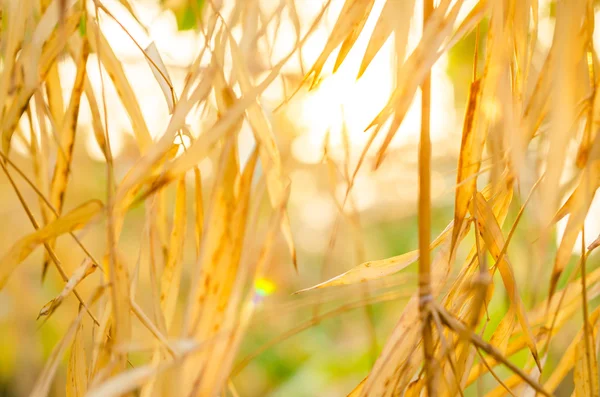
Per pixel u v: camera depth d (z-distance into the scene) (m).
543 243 0.81
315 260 2.85
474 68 0.90
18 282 2.53
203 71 0.89
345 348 2.89
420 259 0.82
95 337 0.91
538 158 0.93
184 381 0.82
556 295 0.98
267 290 0.83
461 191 0.89
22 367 2.67
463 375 0.92
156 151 0.84
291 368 3.07
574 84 0.81
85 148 2.04
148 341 0.90
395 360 0.90
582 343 0.93
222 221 0.84
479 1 0.88
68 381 0.94
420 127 0.81
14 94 0.92
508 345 0.98
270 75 0.83
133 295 0.89
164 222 0.94
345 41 0.91
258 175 0.85
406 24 0.85
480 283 0.81
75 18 0.95
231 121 0.82
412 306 0.90
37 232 0.84
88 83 0.94
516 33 0.90
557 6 0.82
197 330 0.83
